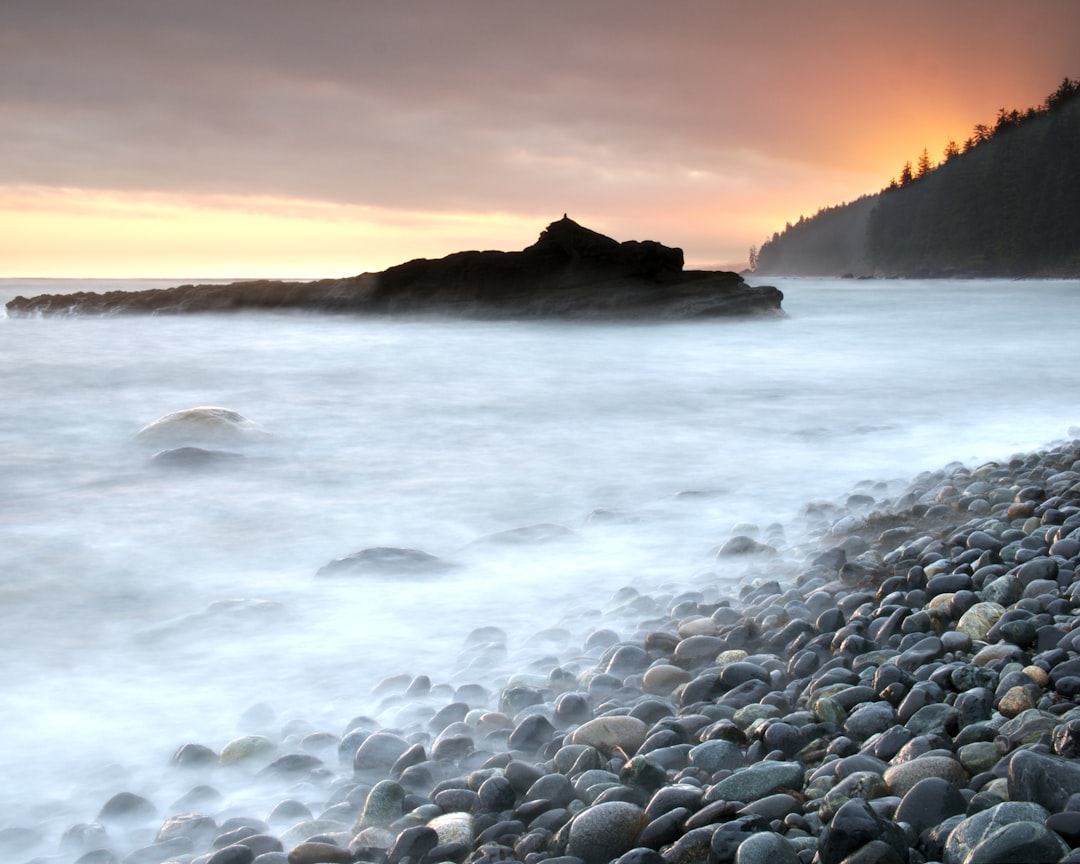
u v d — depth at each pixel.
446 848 2.91
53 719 4.22
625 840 2.78
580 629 5.22
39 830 3.32
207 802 3.47
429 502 8.77
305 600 5.88
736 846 2.55
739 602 5.50
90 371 20.14
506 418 14.05
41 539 7.53
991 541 5.82
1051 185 141.38
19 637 5.30
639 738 3.57
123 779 3.69
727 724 3.48
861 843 2.40
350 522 8.03
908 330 33.81
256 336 30.42
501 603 5.74
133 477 9.89
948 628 4.49
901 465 10.09
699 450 11.26
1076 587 4.60
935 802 2.64
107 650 5.07
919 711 3.43
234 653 4.96
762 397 16.30
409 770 3.47
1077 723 2.93
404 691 4.40
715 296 36.69
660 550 6.85
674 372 20.30
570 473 10.02
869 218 199.50
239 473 10.11
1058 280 129.25
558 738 3.65
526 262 37.31
